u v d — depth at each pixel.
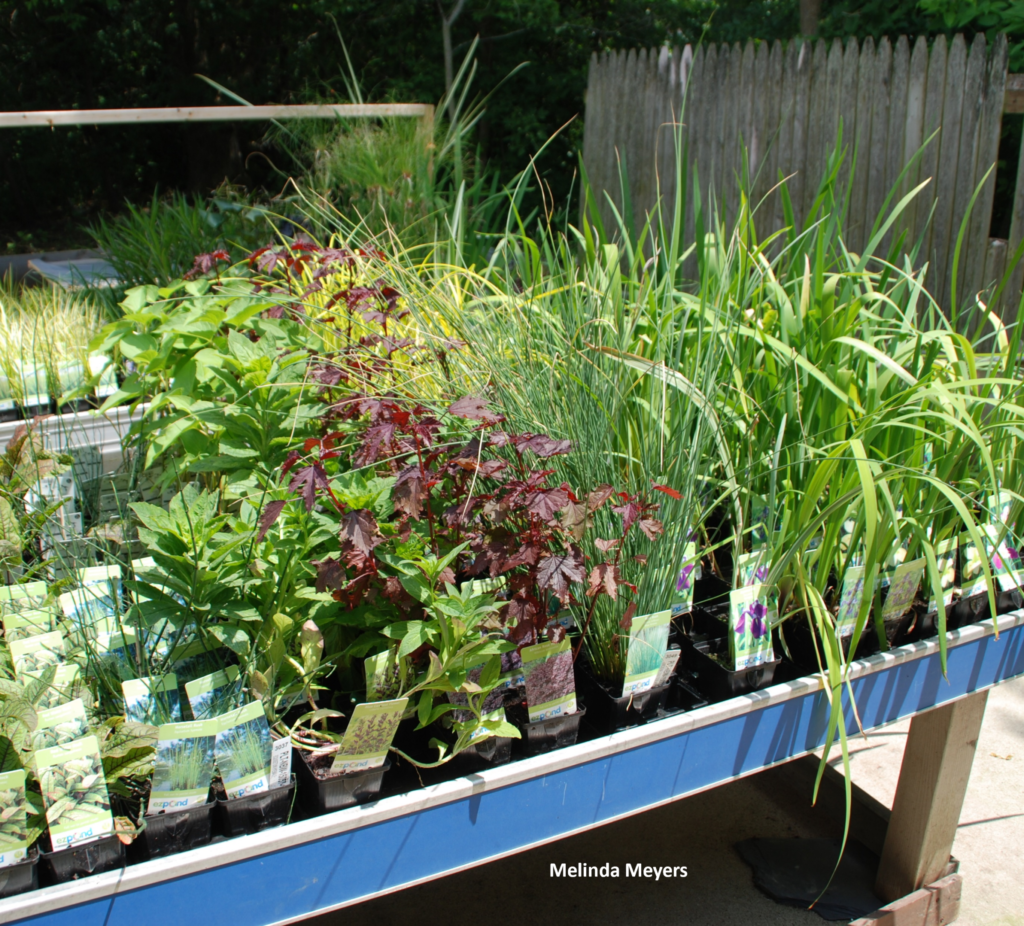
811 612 1.56
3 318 2.53
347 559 1.25
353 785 1.19
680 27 9.05
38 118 4.15
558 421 1.53
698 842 2.08
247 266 2.72
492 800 1.22
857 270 1.95
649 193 5.43
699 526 1.54
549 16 8.20
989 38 6.30
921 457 1.63
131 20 9.42
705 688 1.50
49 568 1.57
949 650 1.61
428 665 1.36
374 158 4.21
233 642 1.25
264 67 9.93
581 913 1.87
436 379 1.65
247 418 1.64
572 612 1.49
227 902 1.10
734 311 1.78
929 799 1.72
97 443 2.20
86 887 1.03
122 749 1.12
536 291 1.93
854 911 1.84
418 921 1.86
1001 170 6.45
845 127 4.21
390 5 8.54
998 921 1.83
